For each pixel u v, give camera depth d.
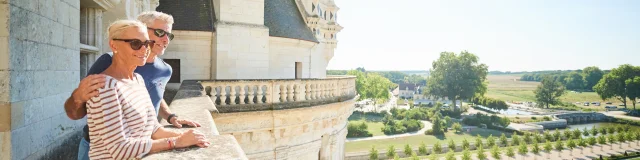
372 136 79.25
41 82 4.75
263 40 19.02
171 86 18.11
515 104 187.25
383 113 111.56
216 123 12.27
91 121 2.55
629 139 78.88
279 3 23.53
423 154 64.19
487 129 93.75
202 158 2.78
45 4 4.83
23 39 4.23
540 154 69.31
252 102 13.10
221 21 18.03
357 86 120.38
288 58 21.88
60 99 5.42
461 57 124.19
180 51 18.16
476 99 143.25
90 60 8.60
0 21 3.84
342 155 19.42
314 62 25.72
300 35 22.72
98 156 2.62
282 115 13.52
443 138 79.88
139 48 2.89
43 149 4.84
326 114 16.00
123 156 2.56
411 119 94.81
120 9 9.55
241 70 18.41
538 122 105.81
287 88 14.11
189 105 6.53
